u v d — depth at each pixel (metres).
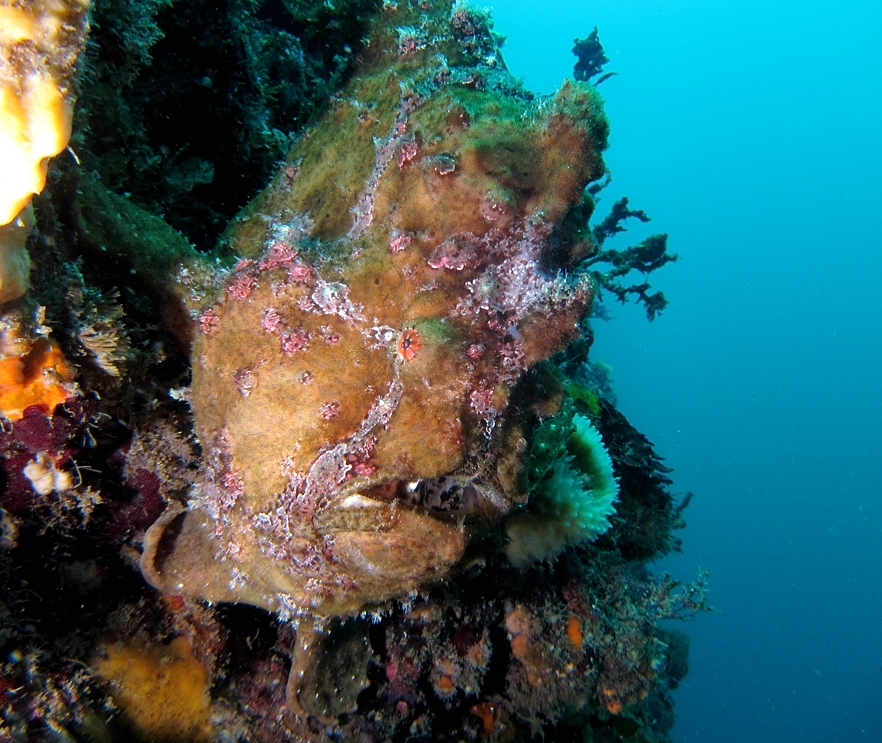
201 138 0.37
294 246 0.27
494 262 0.25
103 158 0.30
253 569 0.27
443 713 0.38
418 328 0.24
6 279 0.21
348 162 0.29
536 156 0.26
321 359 0.25
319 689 0.31
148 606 0.32
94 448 0.28
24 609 0.28
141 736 0.31
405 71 0.31
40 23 0.18
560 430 0.30
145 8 0.30
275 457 0.25
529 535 0.37
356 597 0.26
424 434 0.23
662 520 0.57
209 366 0.27
